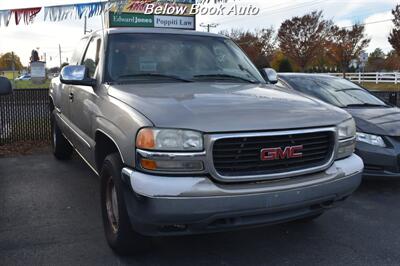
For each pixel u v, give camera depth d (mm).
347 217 4734
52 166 6879
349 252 3852
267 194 3133
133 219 3193
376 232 4312
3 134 8797
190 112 3184
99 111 3979
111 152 3932
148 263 3604
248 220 3189
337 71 44531
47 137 9031
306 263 3639
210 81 4336
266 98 3676
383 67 57156
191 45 4754
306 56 41125
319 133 3414
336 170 3484
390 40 35125
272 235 4207
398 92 10906
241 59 4996
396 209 5027
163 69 4379
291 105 3553
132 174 3146
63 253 3775
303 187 3268
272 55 45812
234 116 3180
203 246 3934
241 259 3699
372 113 6113
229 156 3102
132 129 3215
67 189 5652
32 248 3873
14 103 8820
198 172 3055
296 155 3299
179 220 3029
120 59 4367
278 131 3193
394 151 5473
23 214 4738
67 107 5730
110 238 3770
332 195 3469
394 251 3877
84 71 4336
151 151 3062
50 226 4391
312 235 4223
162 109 3234
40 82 24875
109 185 3756
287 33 41250
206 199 3006
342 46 40031
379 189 5828
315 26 40406
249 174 3129
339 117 3607
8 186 5785
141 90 3818
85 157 4816
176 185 2988
